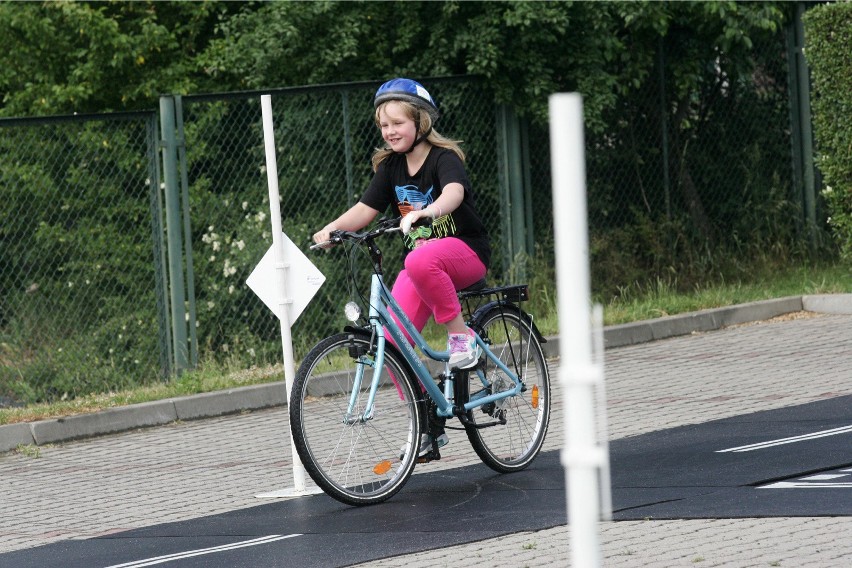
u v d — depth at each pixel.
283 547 10.48
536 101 23.33
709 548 9.30
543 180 24.25
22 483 15.20
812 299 23.50
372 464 11.94
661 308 23.19
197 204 21.41
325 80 24.62
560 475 12.77
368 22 24.77
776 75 26.81
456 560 9.59
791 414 14.77
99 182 21.16
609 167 25.05
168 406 18.52
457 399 12.37
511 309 13.16
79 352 20.88
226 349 21.03
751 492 10.96
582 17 23.47
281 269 12.85
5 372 20.66
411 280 12.09
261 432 17.39
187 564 10.14
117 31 27.84
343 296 22.42
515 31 23.25
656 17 23.55
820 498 10.51
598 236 24.88
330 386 11.73
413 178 12.16
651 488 11.48
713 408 15.80
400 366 12.03
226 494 13.53
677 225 25.41
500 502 11.62
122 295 21.02
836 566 8.54
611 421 15.52
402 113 11.92
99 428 17.95
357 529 10.95
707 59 25.86
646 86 25.41
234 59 25.39
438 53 23.83
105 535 11.87
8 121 19.30
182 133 20.55
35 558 11.05
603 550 9.47
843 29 23.97
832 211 24.94
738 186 26.42
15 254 21.11
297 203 22.22
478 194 23.66
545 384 13.48
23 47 28.88
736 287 24.86
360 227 12.51
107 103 29.19
